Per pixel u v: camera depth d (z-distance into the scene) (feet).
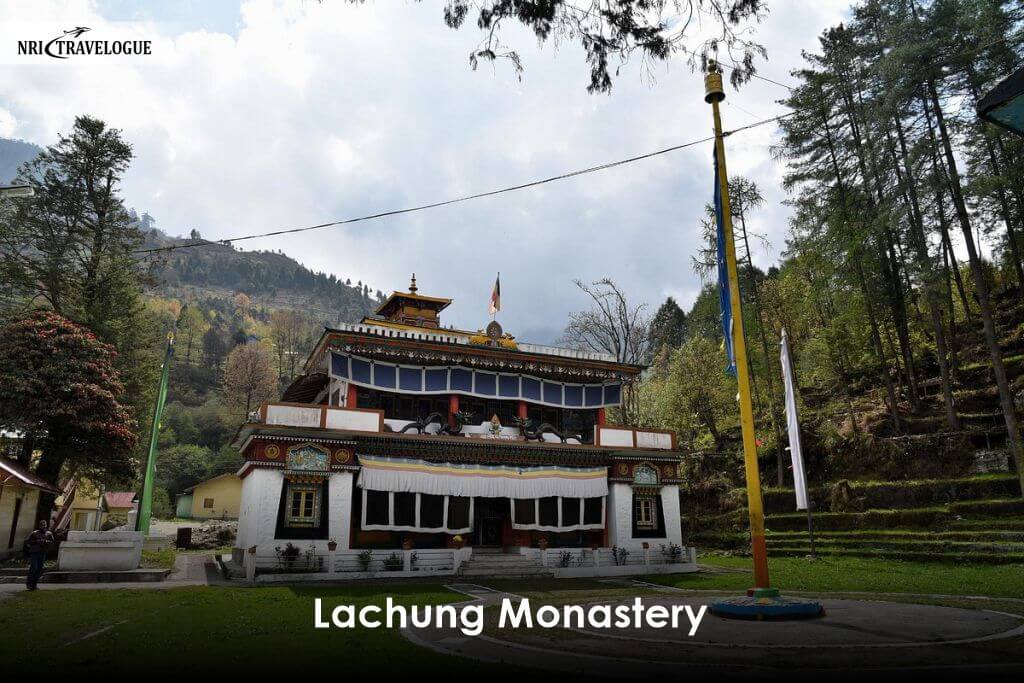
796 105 131.13
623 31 36.42
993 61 99.19
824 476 123.24
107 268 126.62
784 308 159.53
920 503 100.12
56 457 98.68
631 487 98.37
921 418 120.26
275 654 32.35
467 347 94.43
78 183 126.72
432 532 85.05
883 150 112.98
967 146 109.40
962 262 154.30
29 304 120.16
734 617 41.39
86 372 99.25
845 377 150.61
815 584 67.77
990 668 25.39
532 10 35.09
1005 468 98.43
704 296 153.79
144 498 96.12
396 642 36.22
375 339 89.30
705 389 154.30
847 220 124.16
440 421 89.97
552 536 95.81
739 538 110.73
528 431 97.09
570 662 29.76
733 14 36.76
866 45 118.52
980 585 61.62
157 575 71.87
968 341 140.77
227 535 125.59
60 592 59.93
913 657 27.96
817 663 27.27
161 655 32.12
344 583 70.74
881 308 136.36
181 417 302.45
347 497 80.59
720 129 50.96
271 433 78.18
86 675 27.58
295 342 469.98
